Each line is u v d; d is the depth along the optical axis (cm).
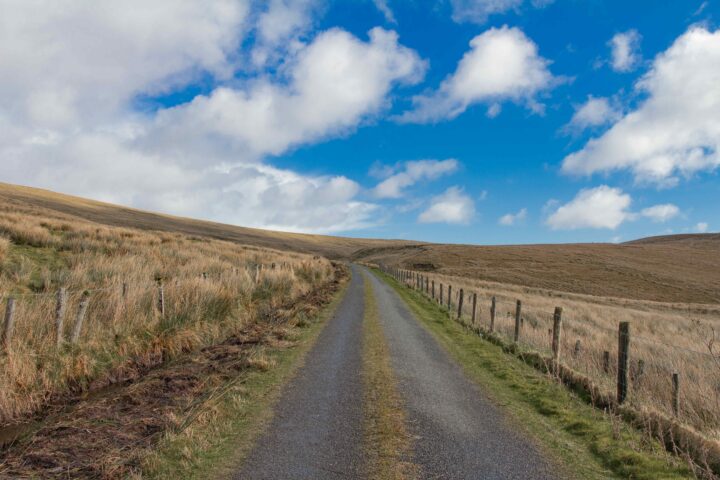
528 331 1478
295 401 721
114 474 481
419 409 711
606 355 970
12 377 713
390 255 11875
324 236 19838
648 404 718
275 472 486
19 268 1487
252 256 3519
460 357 1118
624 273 7381
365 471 497
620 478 513
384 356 1066
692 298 6088
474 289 4047
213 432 586
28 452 536
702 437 592
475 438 608
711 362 969
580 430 653
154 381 804
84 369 835
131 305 1102
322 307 1859
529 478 500
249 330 1303
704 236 15725
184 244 3403
